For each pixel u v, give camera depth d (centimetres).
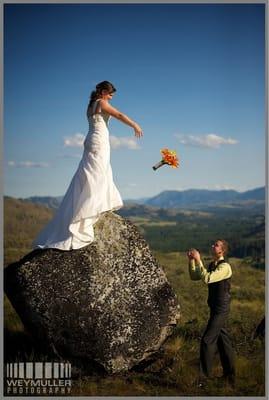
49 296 628
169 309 655
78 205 661
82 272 641
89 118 699
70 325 624
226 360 655
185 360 709
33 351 697
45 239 684
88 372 649
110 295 639
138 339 634
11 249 2323
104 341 621
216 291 646
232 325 904
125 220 704
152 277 665
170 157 709
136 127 679
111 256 662
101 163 677
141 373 664
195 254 651
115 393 613
